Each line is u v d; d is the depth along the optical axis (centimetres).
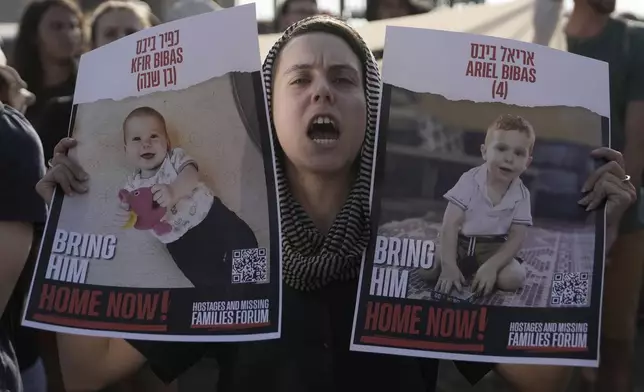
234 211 199
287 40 203
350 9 608
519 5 326
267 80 205
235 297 198
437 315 196
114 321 203
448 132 198
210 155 201
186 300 201
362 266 197
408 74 198
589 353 197
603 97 200
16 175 237
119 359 220
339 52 198
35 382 269
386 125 198
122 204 205
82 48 416
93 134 207
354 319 196
